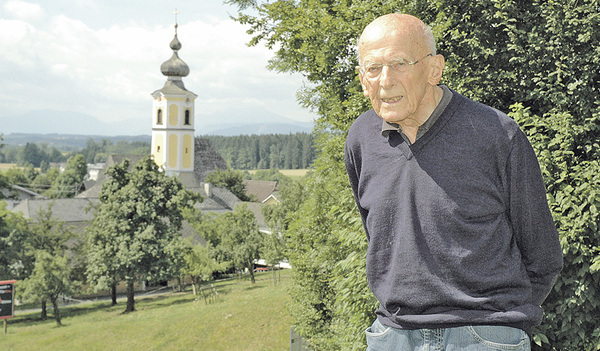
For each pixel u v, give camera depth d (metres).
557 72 7.80
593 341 6.80
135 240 49.34
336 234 9.23
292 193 51.97
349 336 9.95
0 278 48.75
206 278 50.75
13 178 151.88
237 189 123.75
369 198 1.96
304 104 13.77
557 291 6.93
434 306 1.83
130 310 49.97
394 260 1.88
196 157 137.38
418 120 1.85
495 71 8.67
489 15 8.52
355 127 2.08
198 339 31.05
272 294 37.62
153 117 123.31
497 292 1.81
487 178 1.81
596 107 7.72
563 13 7.89
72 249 52.72
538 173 1.88
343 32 9.91
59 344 34.78
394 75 1.77
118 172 51.41
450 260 1.79
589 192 6.67
